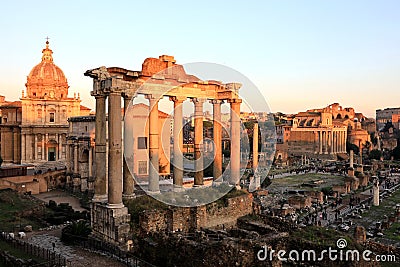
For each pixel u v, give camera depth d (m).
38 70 115.56
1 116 118.50
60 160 113.06
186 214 36.62
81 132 86.75
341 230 58.28
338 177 131.88
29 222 48.34
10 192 68.06
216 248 29.98
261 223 40.41
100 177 35.78
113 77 33.47
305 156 191.12
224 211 40.22
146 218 34.09
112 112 33.47
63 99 114.31
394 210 77.38
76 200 75.50
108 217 33.16
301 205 78.50
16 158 113.12
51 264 29.00
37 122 111.50
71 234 36.19
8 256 30.95
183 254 30.80
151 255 31.78
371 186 115.75
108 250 32.00
